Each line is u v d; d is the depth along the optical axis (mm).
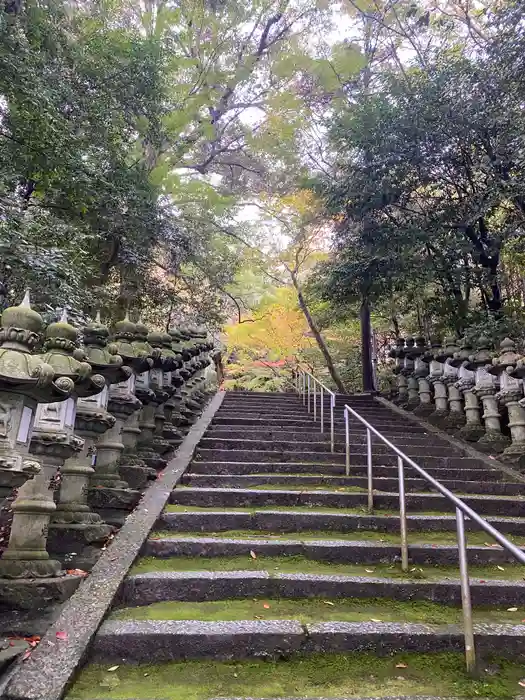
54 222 7129
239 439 7582
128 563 3707
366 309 14609
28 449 3053
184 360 7973
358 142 9844
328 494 5305
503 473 6645
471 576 4051
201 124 11625
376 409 11195
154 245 10672
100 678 2676
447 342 9695
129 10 11727
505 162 8344
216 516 4668
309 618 3281
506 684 2811
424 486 6082
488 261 9875
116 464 4977
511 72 7945
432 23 9641
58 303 5953
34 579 3225
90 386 3617
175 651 2910
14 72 5781
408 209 10180
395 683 2783
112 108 7984
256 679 2770
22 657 2635
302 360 17953
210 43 12812
